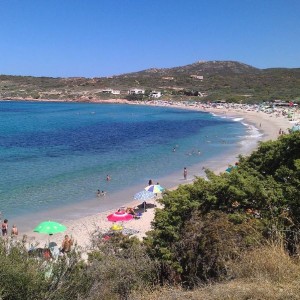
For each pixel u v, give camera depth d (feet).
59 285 20.45
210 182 35.24
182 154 178.09
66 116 442.91
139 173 134.51
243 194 32.63
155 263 27.43
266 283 18.39
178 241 29.17
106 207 94.43
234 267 21.48
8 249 21.56
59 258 23.32
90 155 172.65
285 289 17.49
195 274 25.88
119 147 200.13
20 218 84.38
